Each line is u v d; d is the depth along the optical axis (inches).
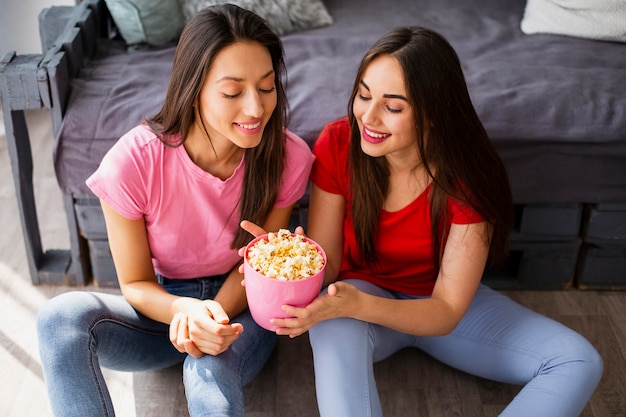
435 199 60.7
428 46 53.9
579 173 75.4
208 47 51.9
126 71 80.2
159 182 58.4
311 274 53.5
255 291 54.0
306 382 71.5
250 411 68.2
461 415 68.6
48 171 99.3
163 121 57.2
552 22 90.8
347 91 77.5
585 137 73.2
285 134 59.9
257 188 59.7
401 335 66.0
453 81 55.2
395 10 96.6
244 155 59.1
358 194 62.1
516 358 63.2
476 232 60.6
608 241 79.7
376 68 54.4
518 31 92.7
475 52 86.7
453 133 56.8
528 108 74.7
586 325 78.7
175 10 86.1
